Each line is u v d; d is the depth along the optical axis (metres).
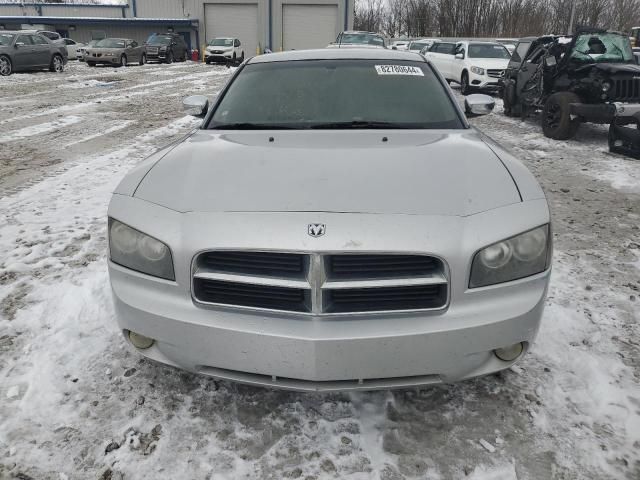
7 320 2.66
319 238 1.66
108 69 22.41
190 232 1.75
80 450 1.85
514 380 2.24
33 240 3.73
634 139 6.95
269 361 1.72
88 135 7.77
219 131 2.66
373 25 52.03
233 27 34.19
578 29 8.59
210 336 1.74
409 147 2.28
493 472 1.78
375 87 2.90
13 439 1.89
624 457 1.84
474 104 3.24
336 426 1.97
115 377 2.23
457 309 1.72
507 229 1.75
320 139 2.43
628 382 2.23
